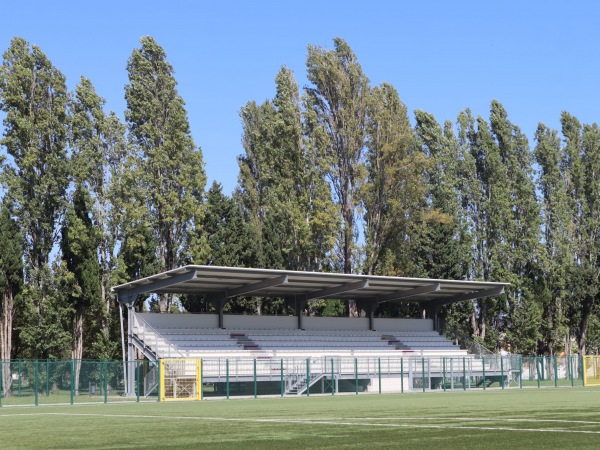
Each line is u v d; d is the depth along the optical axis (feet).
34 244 201.67
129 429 75.97
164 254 222.48
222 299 194.29
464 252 258.37
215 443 60.08
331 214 232.32
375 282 191.11
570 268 268.62
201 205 221.25
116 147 210.38
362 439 60.34
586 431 63.62
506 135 271.49
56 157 202.18
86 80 209.36
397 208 242.17
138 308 214.07
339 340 208.85
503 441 56.54
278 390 173.78
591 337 293.43
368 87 247.29
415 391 180.24
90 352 219.00
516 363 199.52
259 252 235.40
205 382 167.22
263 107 281.95
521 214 266.98
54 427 81.25
